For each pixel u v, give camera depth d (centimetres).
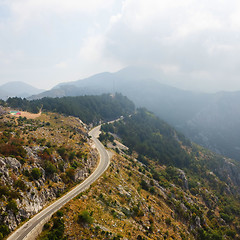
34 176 6300
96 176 8569
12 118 12238
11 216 4738
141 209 7294
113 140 17950
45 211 5606
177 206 9394
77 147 10369
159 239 6100
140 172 11875
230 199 16762
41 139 9600
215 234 8881
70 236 4616
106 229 5256
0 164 5584
